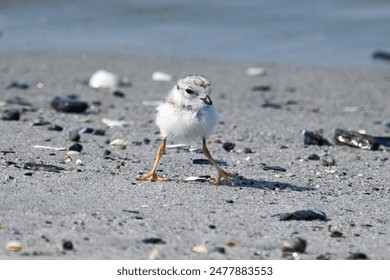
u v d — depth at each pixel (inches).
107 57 888.9
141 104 642.2
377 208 359.3
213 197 361.7
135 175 398.3
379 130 572.4
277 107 655.1
